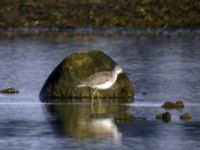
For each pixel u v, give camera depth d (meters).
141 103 58.66
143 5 110.56
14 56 82.94
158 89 64.50
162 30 104.00
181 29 104.25
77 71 59.75
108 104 58.06
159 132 50.22
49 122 52.75
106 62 59.84
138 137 49.16
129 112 55.53
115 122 52.66
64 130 50.62
